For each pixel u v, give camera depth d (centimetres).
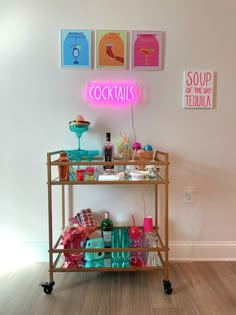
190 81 175
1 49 174
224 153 180
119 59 174
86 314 131
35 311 133
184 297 144
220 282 158
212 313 131
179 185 182
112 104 178
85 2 172
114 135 179
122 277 164
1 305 138
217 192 182
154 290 150
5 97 176
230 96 177
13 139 178
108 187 182
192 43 174
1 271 171
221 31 174
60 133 178
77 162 146
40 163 180
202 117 178
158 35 173
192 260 183
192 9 173
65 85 176
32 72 175
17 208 182
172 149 180
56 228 182
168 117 178
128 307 136
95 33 172
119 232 171
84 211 177
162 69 175
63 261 172
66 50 173
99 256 161
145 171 158
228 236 184
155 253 164
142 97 177
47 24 172
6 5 172
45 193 182
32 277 164
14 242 183
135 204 183
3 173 180
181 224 183
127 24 173
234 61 175
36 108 177
